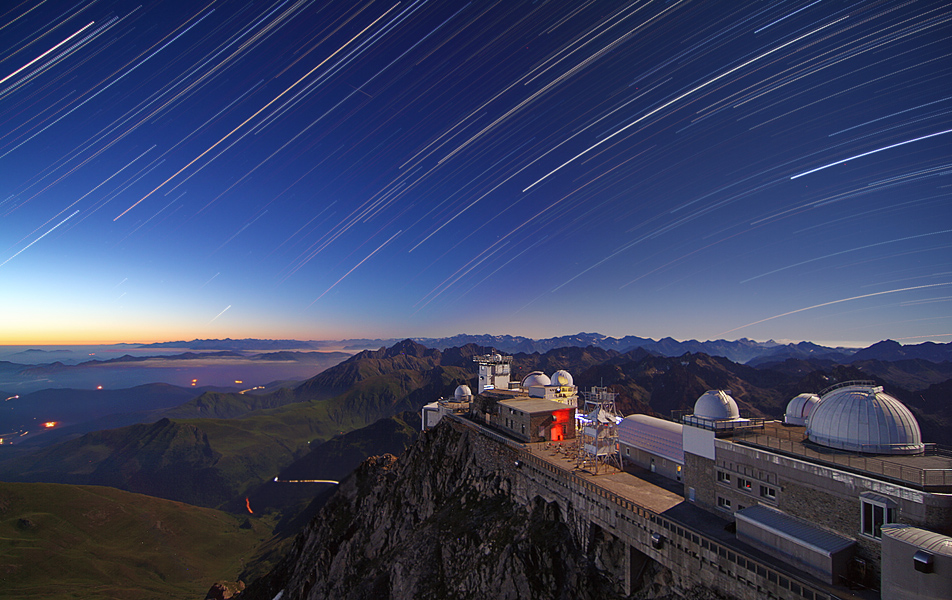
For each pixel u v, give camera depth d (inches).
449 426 3961.6
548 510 2401.6
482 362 5123.0
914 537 1135.0
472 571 2357.3
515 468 2854.3
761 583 1373.0
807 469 1467.8
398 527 3388.3
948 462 1379.2
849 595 1234.6
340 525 4060.0
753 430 1915.6
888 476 1306.6
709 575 1544.0
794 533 1413.6
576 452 2770.7
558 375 4158.5
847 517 1348.4
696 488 1939.0
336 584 3238.2
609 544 2034.9
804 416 2027.6
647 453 2443.4
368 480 4488.2
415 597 2477.9
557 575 2060.8
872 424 1505.9
